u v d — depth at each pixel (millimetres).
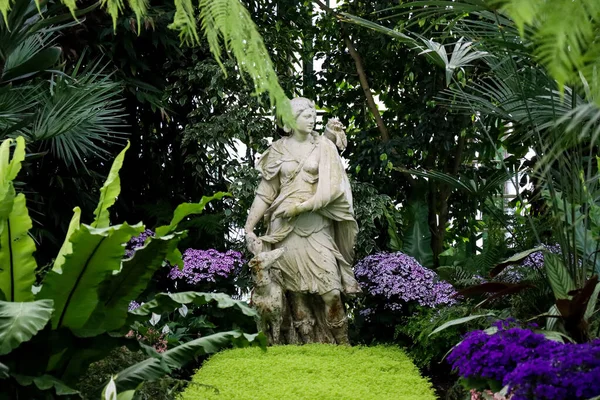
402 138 9422
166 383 4836
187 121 10062
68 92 6996
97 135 7484
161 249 4141
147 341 6895
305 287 7477
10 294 4109
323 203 7395
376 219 9539
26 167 8320
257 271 7312
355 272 8094
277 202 7574
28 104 7312
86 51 9258
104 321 4219
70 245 4441
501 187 9867
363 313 7910
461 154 9797
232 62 9000
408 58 9531
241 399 5469
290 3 10141
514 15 804
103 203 4414
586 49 817
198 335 7816
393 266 7836
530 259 7152
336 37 10234
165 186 10125
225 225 9297
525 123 5215
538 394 3484
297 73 10594
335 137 7898
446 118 9211
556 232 5246
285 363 6492
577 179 4871
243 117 9133
